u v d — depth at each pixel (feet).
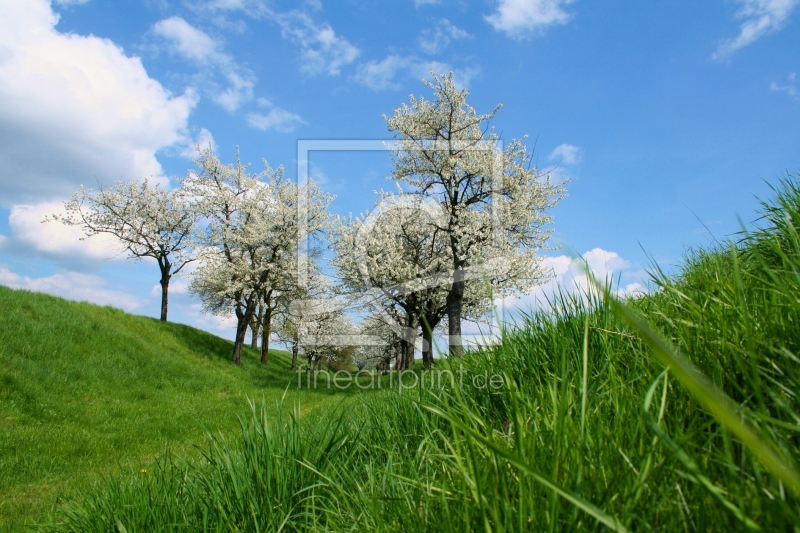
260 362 98.12
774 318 4.65
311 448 8.14
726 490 3.05
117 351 64.80
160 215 94.84
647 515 3.19
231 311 106.32
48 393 47.09
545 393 6.07
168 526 7.42
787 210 6.93
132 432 41.01
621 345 6.39
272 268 89.35
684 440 3.50
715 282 5.98
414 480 5.47
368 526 5.37
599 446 3.98
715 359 4.61
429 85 58.75
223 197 90.74
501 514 3.84
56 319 63.62
